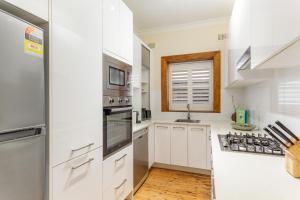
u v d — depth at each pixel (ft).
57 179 3.40
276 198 2.32
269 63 3.49
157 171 10.04
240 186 2.66
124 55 6.20
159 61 11.86
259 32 3.33
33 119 2.85
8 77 2.48
